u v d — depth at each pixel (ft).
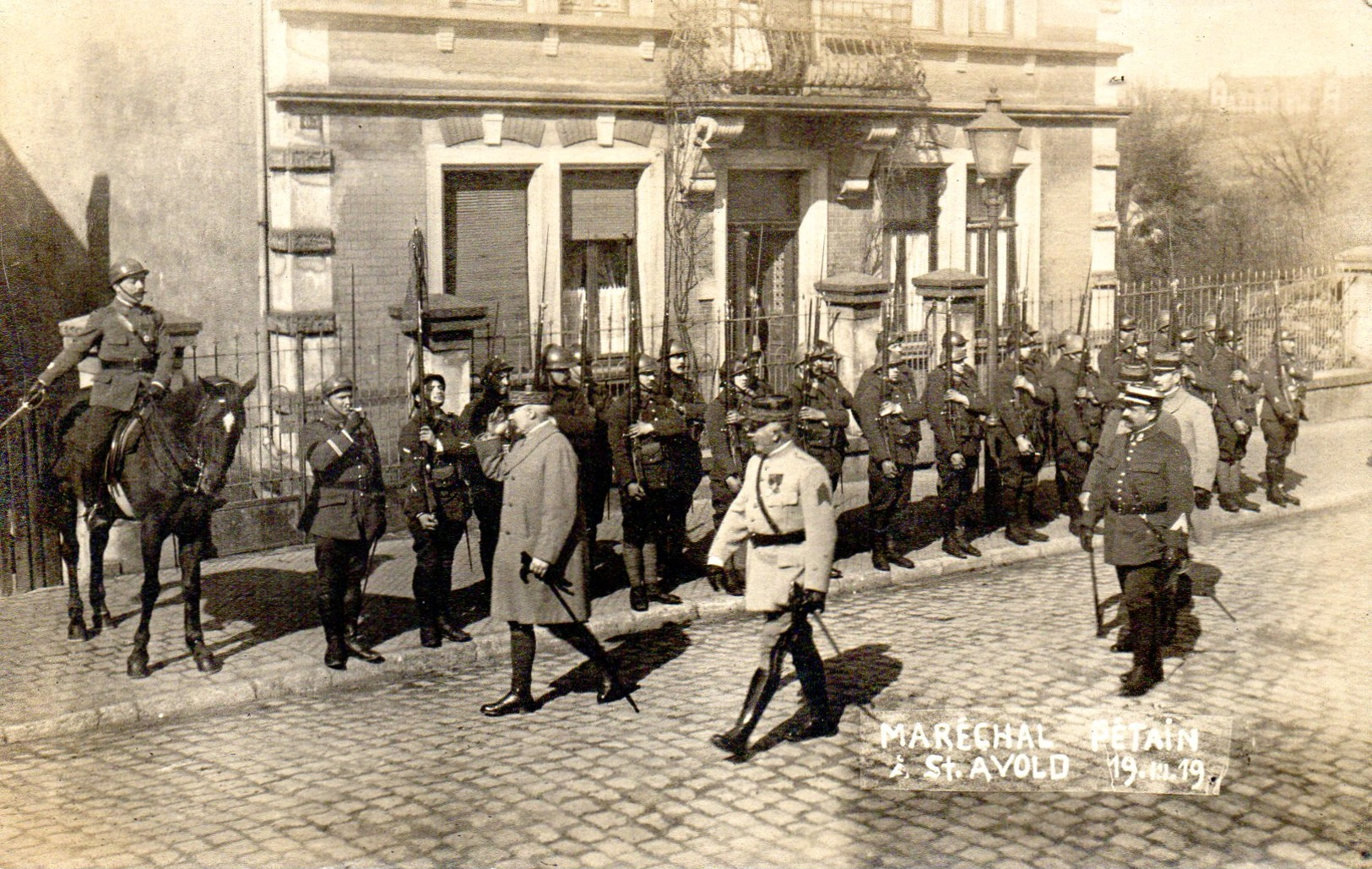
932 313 49.16
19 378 47.98
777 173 50.57
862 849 18.37
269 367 37.78
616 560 35.60
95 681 25.85
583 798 20.30
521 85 42.96
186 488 26.12
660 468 30.53
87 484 27.43
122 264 27.55
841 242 51.29
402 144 41.24
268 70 39.78
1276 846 18.35
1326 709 23.97
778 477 22.38
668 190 46.93
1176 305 45.32
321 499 26.30
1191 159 66.28
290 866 17.90
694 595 32.14
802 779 20.97
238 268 42.42
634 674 26.89
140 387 27.20
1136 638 24.97
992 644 28.35
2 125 48.29
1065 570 35.68
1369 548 36.78
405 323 34.45
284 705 25.35
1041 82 56.24
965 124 54.13
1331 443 54.08
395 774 21.40
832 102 47.26
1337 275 58.75
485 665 27.96
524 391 24.58
